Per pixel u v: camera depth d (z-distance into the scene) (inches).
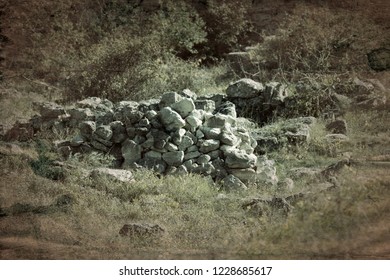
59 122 847.7
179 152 714.2
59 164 725.3
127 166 725.3
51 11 1325.0
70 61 1188.5
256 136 804.0
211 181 695.7
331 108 903.1
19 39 1296.8
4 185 681.0
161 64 1098.1
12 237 577.0
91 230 589.0
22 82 1221.1
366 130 852.0
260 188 685.3
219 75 1162.0
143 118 741.3
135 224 576.1
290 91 976.9
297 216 546.9
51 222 601.9
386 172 642.8
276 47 1155.3
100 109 873.5
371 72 1119.6
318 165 745.6
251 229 571.2
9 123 945.5
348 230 528.4
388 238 520.7
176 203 641.0
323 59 1072.8
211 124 735.1
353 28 1204.5
